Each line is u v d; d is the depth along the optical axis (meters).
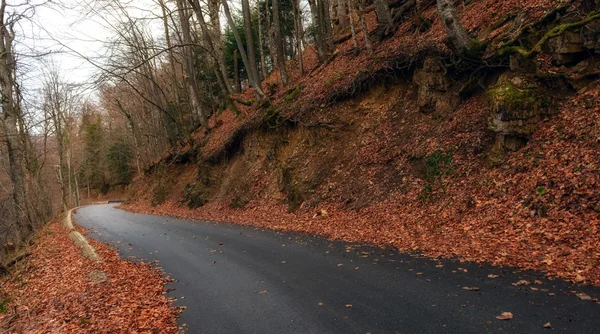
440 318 5.07
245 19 24.67
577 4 10.58
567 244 6.91
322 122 17.36
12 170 18.16
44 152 30.31
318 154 16.94
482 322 4.80
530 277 6.02
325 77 20.00
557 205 7.94
